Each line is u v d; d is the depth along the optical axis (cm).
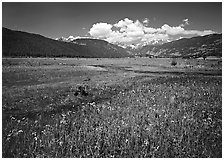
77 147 788
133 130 899
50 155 747
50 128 975
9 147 795
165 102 1366
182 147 784
